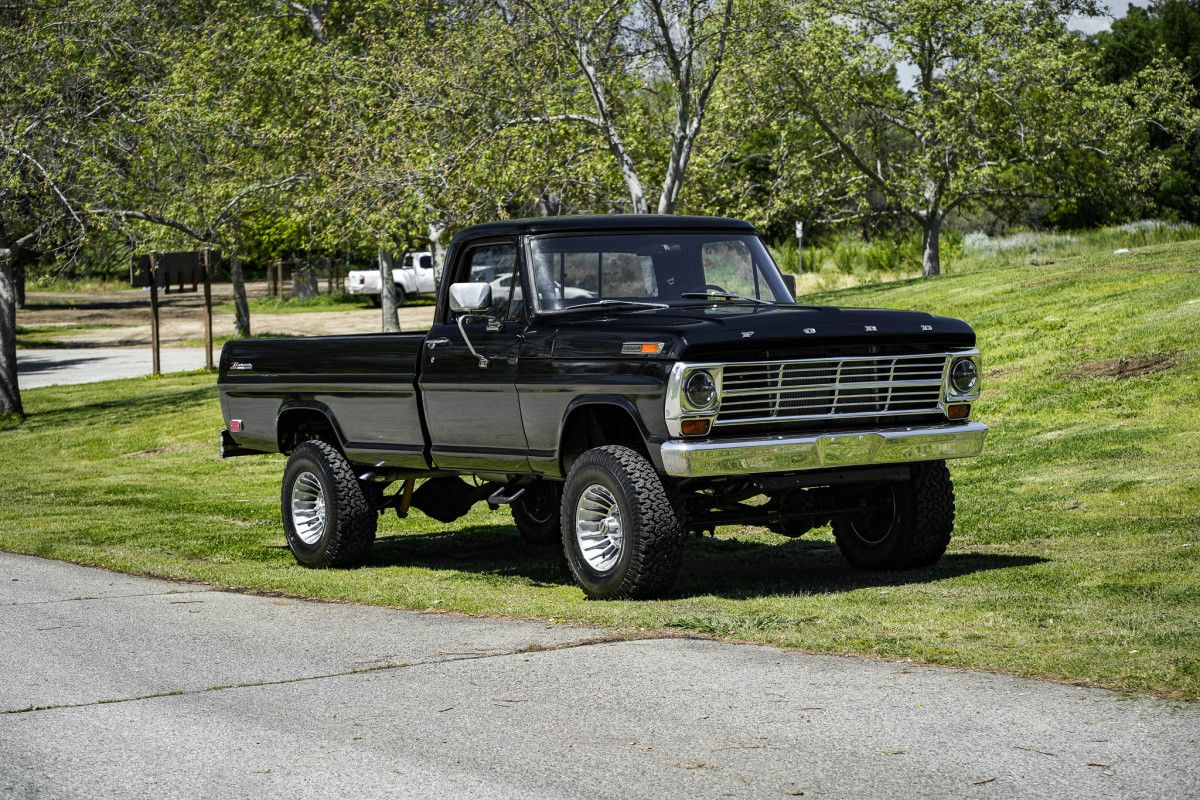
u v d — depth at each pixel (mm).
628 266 8547
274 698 5965
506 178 20984
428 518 12898
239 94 30984
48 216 26766
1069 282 20562
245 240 38938
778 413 7562
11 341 26703
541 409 8180
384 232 22594
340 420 9898
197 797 4664
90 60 27500
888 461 7707
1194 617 6531
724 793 4441
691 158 23438
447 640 7020
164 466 19406
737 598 7855
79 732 5539
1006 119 34156
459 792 4586
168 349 43344
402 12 24266
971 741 4816
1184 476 10828
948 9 32375
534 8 20422
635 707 5488
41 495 16547
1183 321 16469
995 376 16156
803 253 40562
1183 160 46750
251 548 11477
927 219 35375
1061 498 10828
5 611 8570
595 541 8000
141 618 8141
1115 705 5129
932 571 8492
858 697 5441
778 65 25625
